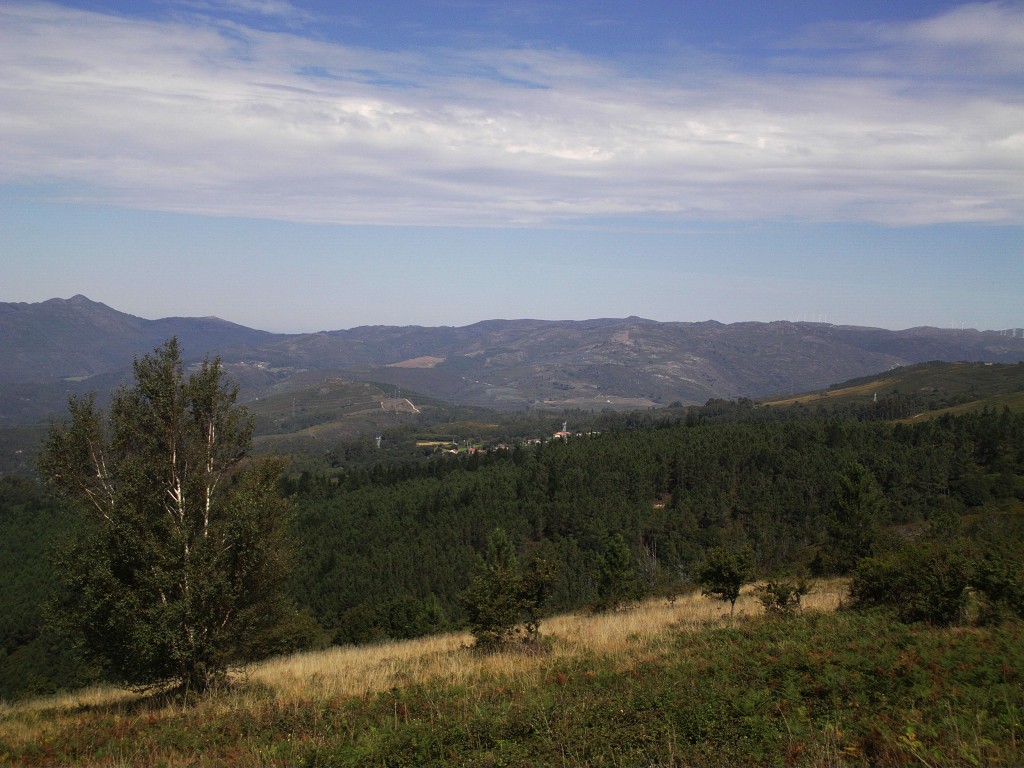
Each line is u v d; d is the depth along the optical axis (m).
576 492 74.81
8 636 44.84
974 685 8.21
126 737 9.47
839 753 6.49
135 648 11.39
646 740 7.16
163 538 12.24
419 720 8.55
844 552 29.58
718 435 86.06
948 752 6.31
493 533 37.16
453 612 52.94
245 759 7.93
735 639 12.45
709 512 69.44
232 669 13.15
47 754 8.92
